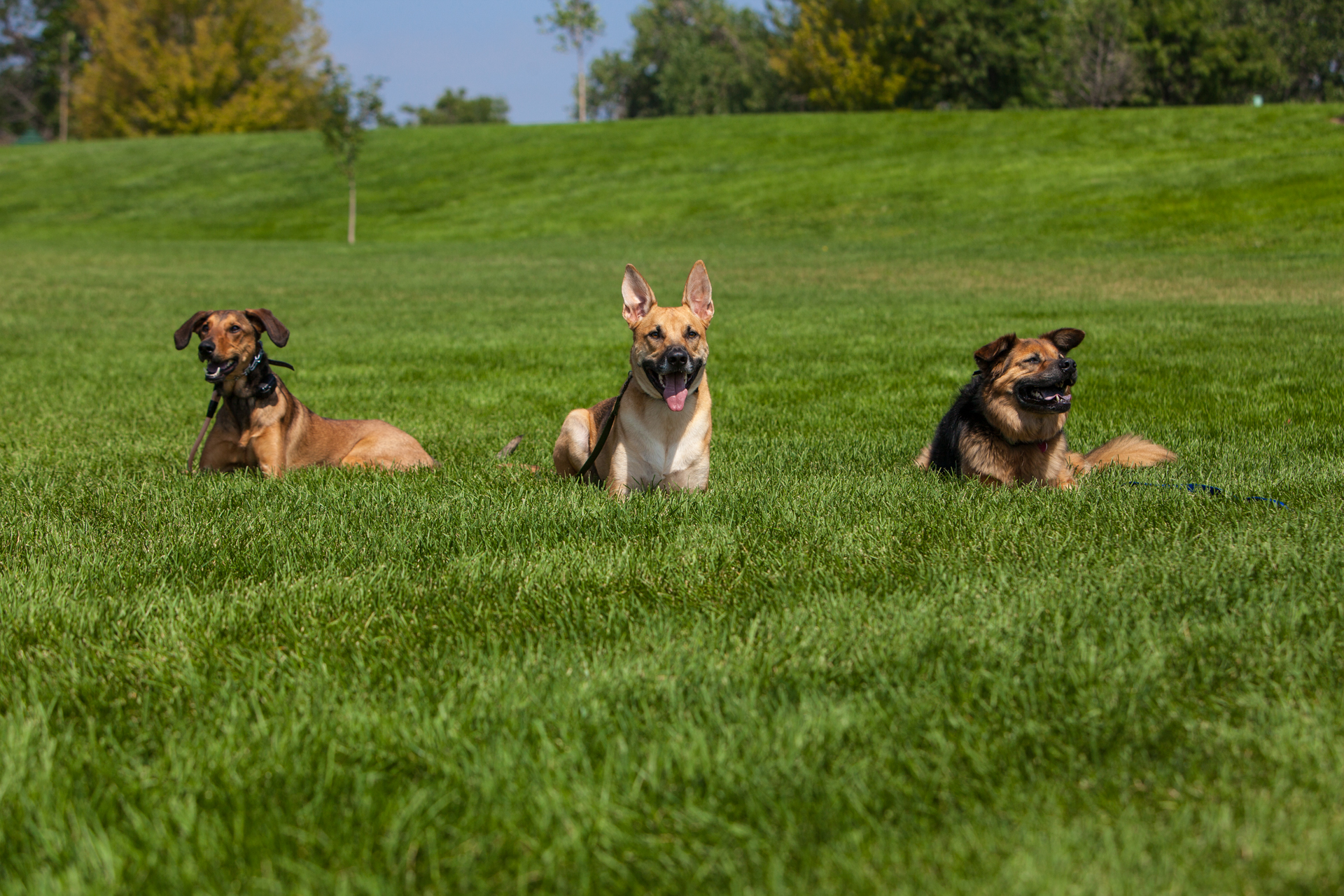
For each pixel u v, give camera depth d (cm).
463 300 2019
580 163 4872
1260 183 3169
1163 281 1969
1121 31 7425
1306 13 8125
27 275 2645
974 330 1340
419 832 216
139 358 1293
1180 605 333
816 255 2880
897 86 7681
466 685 283
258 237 4175
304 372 1159
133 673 302
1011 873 195
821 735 250
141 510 505
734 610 345
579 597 360
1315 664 284
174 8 7525
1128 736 251
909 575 377
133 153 5700
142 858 208
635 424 567
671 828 220
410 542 436
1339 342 1099
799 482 555
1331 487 490
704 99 10494
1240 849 202
